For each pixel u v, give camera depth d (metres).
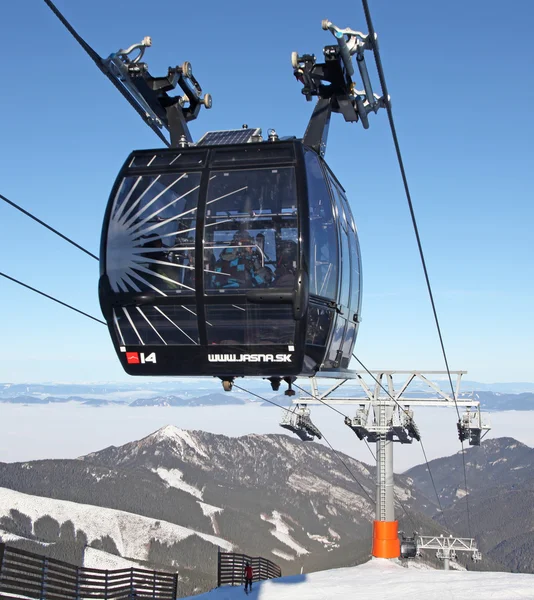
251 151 12.57
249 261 12.10
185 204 12.45
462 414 42.84
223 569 50.22
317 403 44.41
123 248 12.52
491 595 42.03
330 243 13.15
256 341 12.25
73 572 32.25
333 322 13.32
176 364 12.61
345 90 14.91
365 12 10.94
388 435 45.66
